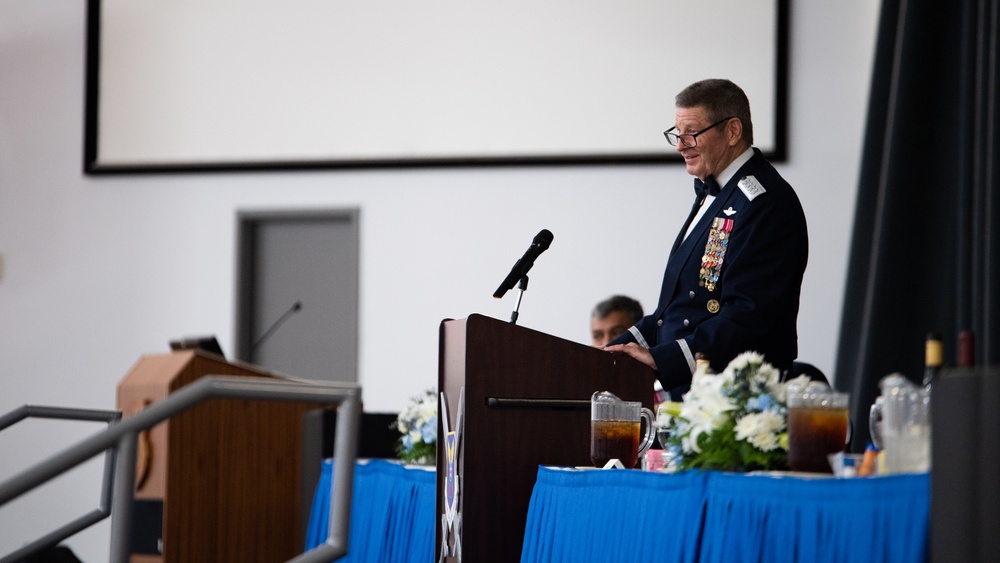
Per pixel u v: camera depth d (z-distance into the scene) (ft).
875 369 37.24
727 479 13.99
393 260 45.70
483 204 45.16
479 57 45.47
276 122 46.83
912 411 13.04
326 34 46.70
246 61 47.19
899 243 37.50
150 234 47.55
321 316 47.26
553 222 44.52
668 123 43.86
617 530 15.76
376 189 46.06
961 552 10.78
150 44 47.85
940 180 37.42
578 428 19.33
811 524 12.68
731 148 22.35
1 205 48.03
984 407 10.66
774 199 21.68
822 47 42.65
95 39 47.98
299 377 47.19
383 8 46.32
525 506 18.88
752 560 13.30
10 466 47.19
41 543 16.38
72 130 48.19
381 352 45.55
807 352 41.65
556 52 44.83
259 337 47.70
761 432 14.60
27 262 47.96
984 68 35.09
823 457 13.93
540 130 44.75
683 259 22.36
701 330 20.51
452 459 19.22
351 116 46.29
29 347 47.67
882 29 39.22
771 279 21.16
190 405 11.40
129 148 47.73
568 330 43.98
